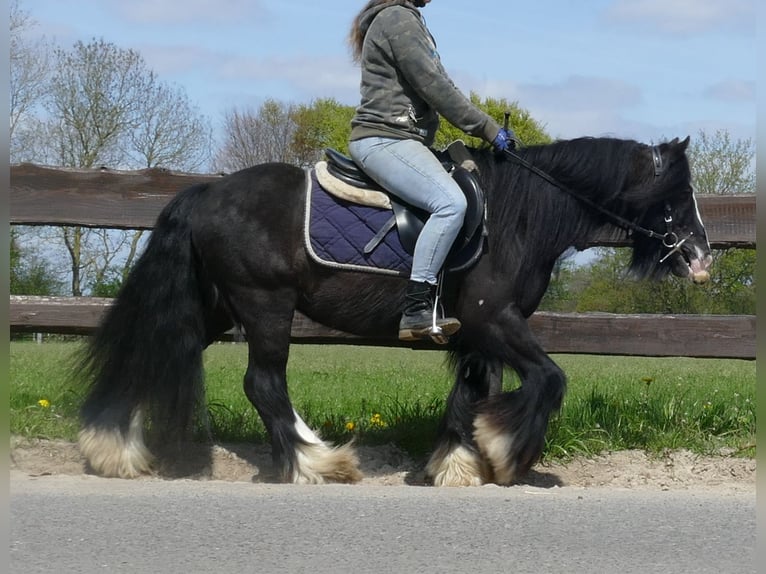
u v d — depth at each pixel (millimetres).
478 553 3949
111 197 7074
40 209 7023
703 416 7023
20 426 6523
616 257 7176
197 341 5699
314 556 3877
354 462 5754
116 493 4969
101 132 29641
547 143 5805
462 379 5824
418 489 5312
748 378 11391
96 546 3975
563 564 3822
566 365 15430
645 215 5758
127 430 5723
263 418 5613
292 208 5570
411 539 4129
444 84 5430
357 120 5594
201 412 5855
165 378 5617
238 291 5578
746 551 4016
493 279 5516
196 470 6129
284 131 48562
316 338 6945
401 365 14234
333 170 5652
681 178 5672
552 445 6352
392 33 5445
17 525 4277
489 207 5598
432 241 5328
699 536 4246
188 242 5633
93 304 7047
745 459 6387
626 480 6113
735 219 6996
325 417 7184
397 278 5539
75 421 6234
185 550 3938
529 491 5301
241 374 10906
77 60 29297
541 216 5605
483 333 5547
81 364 5836
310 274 5559
